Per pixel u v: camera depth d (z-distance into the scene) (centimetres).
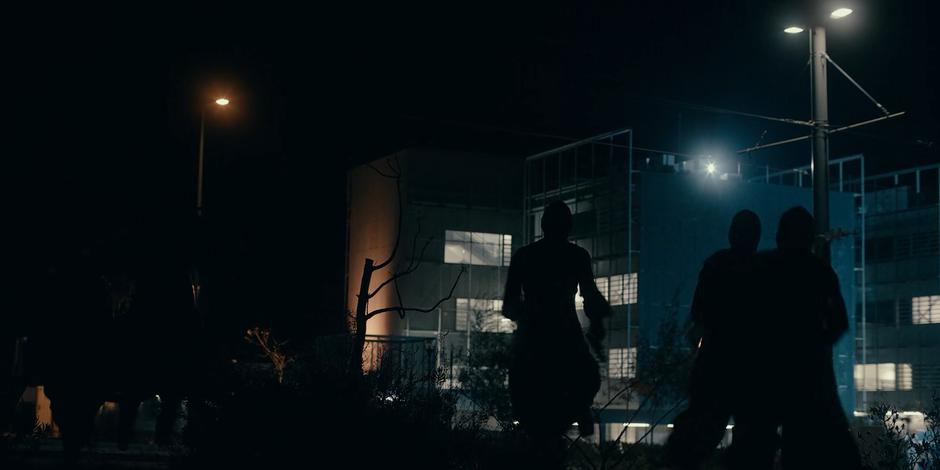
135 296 820
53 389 816
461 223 6181
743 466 662
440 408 727
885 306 6775
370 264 1288
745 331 661
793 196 6012
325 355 798
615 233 5697
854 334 6141
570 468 788
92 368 810
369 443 670
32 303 826
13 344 841
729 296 669
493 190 6309
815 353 659
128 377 809
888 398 6631
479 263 6197
